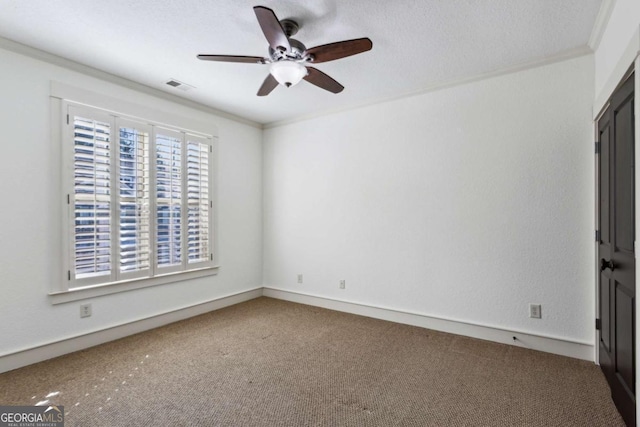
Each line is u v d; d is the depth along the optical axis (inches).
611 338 78.4
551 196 101.8
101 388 82.4
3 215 90.9
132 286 119.2
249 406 74.9
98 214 109.4
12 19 81.2
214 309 149.6
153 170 125.4
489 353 102.3
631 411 63.4
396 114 131.6
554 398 77.3
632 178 62.4
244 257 165.2
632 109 62.0
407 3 75.4
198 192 142.6
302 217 160.6
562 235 100.3
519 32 87.0
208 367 93.8
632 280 63.0
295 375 89.2
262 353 103.3
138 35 89.1
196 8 77.4
